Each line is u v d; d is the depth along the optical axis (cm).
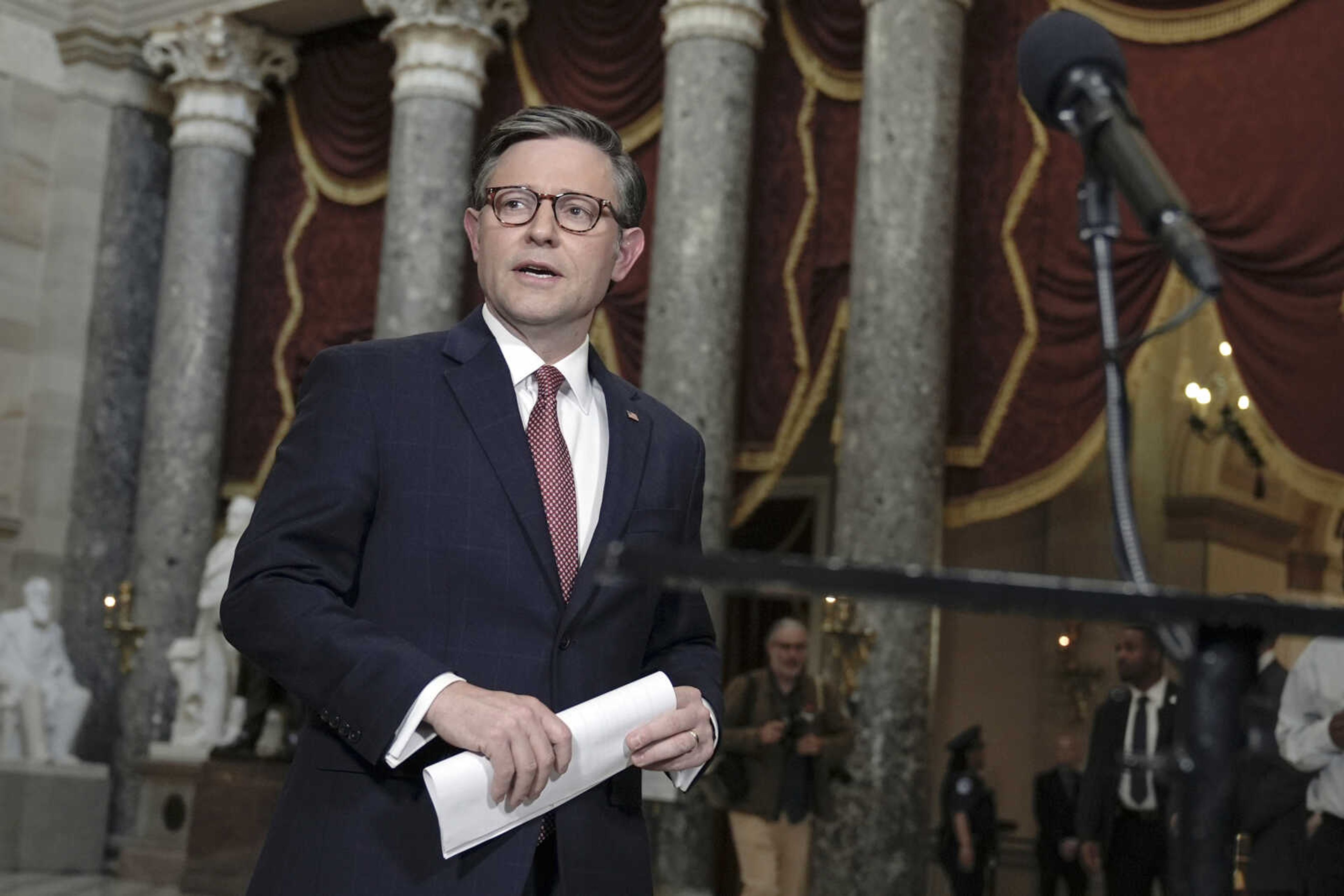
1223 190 840
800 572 112
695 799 903
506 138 229
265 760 1045
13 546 1273
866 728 848
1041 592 115
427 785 188
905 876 837
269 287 1262
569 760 190
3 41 1295
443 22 1115
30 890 1020
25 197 1300
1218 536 1234
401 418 214
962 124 940
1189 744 128
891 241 895
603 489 224
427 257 1112
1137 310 859
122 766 1183
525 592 210
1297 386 804
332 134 1239
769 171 1010
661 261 974
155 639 1198
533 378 227
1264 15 838
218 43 1235
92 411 1291
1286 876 465
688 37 988
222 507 1263
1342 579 1324
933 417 884
